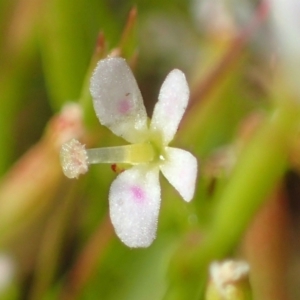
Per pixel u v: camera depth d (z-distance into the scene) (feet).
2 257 0.17
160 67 0.20
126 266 0.17
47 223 0.16
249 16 0.18
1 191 0.16
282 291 0.16
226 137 0.17
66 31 0.18
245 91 0.17
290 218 0.18
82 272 0.17
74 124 0.15
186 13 0.20
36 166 0.16
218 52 0.17
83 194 0.17
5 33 0.18
